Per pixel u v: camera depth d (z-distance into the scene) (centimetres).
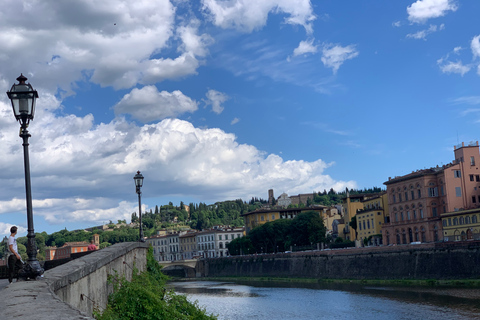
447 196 12812
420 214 13488
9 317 845
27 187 1645
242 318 7462
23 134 1667
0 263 3622
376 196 16150
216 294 11288
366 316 6912
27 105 1658
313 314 7419
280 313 7719
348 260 12500
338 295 9425
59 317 825
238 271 17588
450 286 9206
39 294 1138
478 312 6456
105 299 2222
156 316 2367
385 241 14788
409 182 13850
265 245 19138
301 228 17912
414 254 10638
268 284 13375
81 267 1731
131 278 3344
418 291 8912
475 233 11269
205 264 19800
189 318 3219
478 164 13062
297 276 14462
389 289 9644
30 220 1614
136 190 4603
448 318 6272
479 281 9000
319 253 13600
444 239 12425
